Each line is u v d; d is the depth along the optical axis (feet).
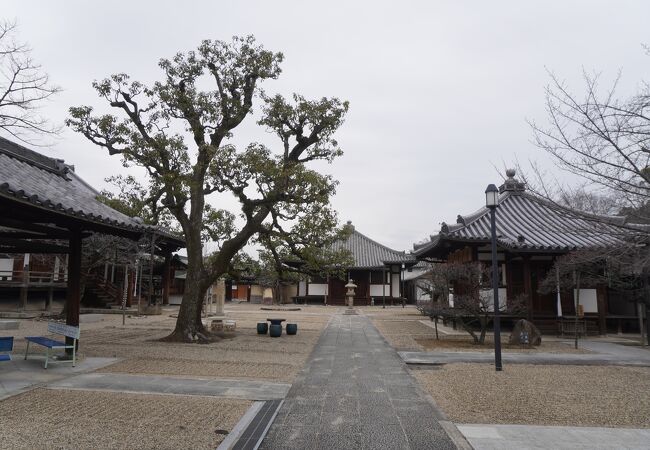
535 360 41.04
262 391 28.04
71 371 32.55
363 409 24.79
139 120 48.98
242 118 52.24
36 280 89.15
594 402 26.09
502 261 67.51
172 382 29.81
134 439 19.01
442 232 64.54
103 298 96.78
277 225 54.08
